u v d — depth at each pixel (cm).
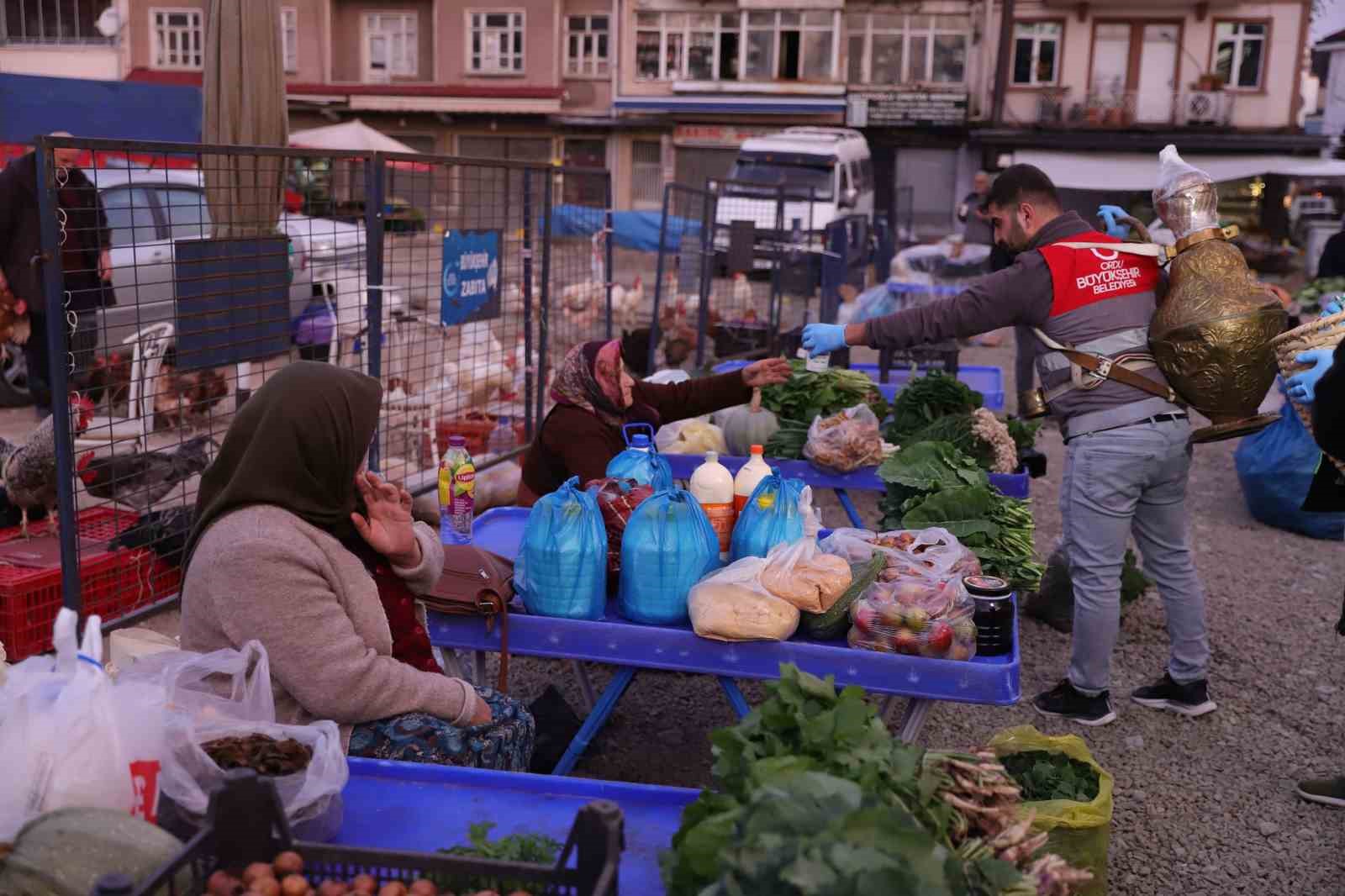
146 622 476
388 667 261
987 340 1567
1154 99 3391
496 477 634
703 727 434
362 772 241
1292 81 3328
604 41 3578
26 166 657
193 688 235
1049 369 409
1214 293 372
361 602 266
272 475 257
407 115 3638
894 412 602
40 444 484
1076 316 398
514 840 208
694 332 1052
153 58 3538
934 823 191
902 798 190
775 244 1088
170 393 634
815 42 3491
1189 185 386
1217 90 3341
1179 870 344
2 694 195
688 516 324
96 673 193
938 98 3434
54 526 501
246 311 483
